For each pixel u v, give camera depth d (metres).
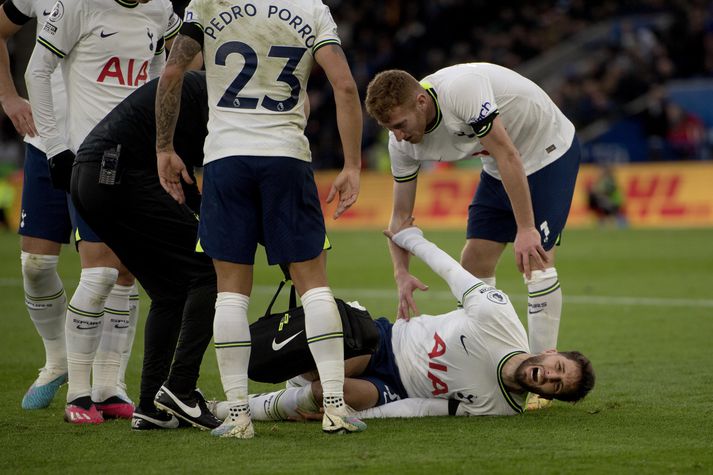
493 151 11.23
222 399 12.62
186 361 10.45
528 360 10.91
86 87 11.56
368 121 58.59
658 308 20.92
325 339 10.10
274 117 9.80
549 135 12.36
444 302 22.67
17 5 12.34
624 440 9.80
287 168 9.77
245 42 9.75
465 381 11.16
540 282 12.33
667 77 53.66
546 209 12.44
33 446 9.74
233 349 10.04
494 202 12.86
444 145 11.84
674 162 49.34
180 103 10.47
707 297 22.48
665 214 46.34
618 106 53.31
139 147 10.53
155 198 10.50
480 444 9.64
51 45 11.33
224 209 9.83
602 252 33.97
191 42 9.78
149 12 11.83
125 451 9.48
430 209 49.28
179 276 10.64
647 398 12.20
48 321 12.26
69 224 12.51
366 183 52.12
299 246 9.88
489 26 63.94
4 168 55.22
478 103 11.22
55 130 11.48
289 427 10.83
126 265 10.86
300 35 9.78
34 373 14.46
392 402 11.41
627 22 60.94
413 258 32.44
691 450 9.34
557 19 63.34
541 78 60.06
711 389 12.73
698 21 55.09
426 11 63.88
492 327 11.09
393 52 62.00
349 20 65.81
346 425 10.20
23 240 12.40
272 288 25.92
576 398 10.85
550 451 9.30
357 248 37.97
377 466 8.72
